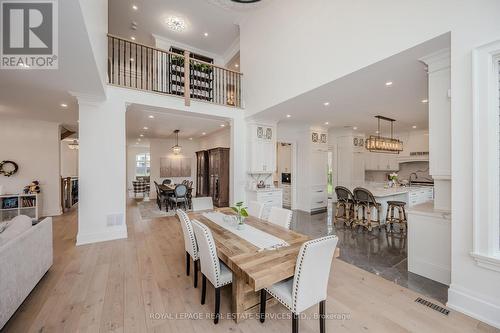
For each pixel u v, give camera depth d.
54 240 4.11
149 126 7.08
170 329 1.87
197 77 6.70
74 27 1.96
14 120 5.73
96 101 3.99
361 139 8.11
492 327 1.86
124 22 6.06
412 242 2.87
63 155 9.16
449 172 2.47
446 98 2.46
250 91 5.46
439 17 2.19
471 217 2.00
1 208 5.24
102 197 4.05
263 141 5.91
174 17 5.85
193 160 10.70
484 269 1.93
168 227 5.08
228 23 6.07
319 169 7.09
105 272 2.88
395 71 2.98
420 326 1.89
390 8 2.59
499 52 1.84
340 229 4.95
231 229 2.56
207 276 2.05
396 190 5.36
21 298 2.10
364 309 2.13
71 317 2.01
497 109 1.89
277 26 4.48
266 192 5.73
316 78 3.57
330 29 3.33
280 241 2.16
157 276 2.78
